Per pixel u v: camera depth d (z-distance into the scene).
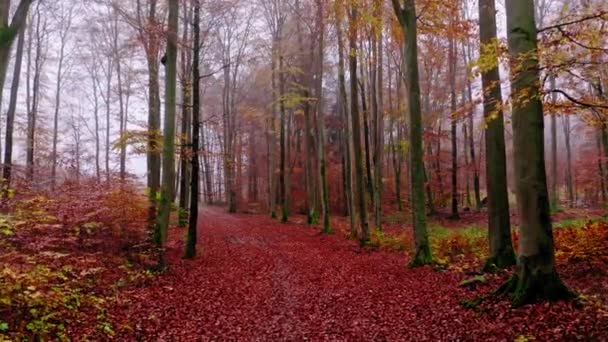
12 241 7.87
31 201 8.99
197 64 13.05
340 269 11.52
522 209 6.52
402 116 25.45
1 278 5.44
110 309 7.23
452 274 9.69
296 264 12.40
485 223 21.45
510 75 6.35
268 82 29.53
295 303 8.20
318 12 19.23
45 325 5.45
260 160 41.59
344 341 6.09
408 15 11.35
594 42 6.24
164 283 9.57
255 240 17.64
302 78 26.55
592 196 26.55
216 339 6.25
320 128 20.83
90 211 10.20
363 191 15.90
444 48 21.25
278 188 37.69
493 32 9.23
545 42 6.43
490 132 9.34
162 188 11.09
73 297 6.57
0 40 5.38
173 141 11.30
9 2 5.57
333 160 36.50
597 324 5.37
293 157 37.09
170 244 14.65
